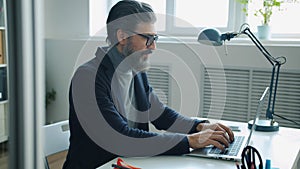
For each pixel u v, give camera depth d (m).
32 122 0.36
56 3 3.64
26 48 0.34
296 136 1.60
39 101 0.36
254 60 2.75
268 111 1.88
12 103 0.35
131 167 1.12
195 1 3.21
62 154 1.96
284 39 2.88
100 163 1.34
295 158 1.30
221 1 3.15
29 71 0.35
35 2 0.35
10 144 0.35
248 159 1.08
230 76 2.84
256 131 1.68
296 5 2.91
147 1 3.35
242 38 2.98
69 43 3.59
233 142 1.43
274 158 1.29
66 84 3.65
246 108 2.82
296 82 2.64
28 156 0.36
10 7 0.34
